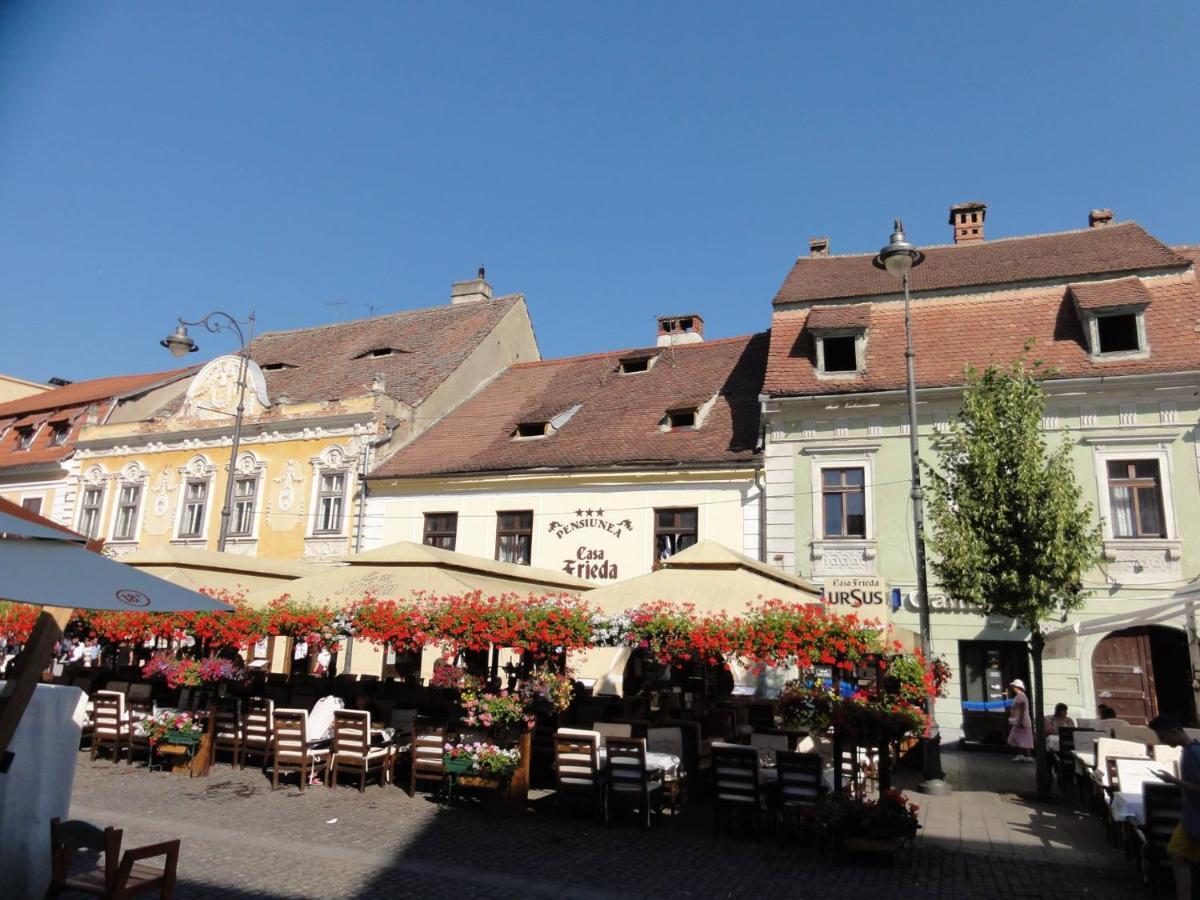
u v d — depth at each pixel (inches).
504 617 431.8
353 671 855.1
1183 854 263.3
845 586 548.7
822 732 391.2
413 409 1000.2
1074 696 654.5
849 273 912.3
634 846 355.9
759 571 480.4
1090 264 770.8
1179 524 645.9
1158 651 659.4
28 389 1620.3
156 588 207.0
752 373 916.0
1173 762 384.8
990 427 513.0
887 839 334.0
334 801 421.4
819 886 307.4
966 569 498.3
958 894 301.3
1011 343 734.5
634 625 409.7
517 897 284.5
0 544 199.2
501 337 1190.9
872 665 390.9
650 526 797.2
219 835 349.7
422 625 441.4
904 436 725.9
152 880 216.4
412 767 434.9
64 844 210.7
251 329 866.8
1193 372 647.8
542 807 423.2
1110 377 666.2
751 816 384.5
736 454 781.9
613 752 393.1
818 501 738.2
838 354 786.8
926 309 793.6
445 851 337.7
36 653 209.2
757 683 712.4
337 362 1203.9
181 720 487.8
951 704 675.4
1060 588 487.5
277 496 983.0
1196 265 805.2
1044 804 468.1
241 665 538.6
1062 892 305.1
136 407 1191.6
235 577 581.3
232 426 1031.6
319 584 502.6
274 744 452.1
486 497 872.9
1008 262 840.9
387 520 912.3
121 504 1103.6
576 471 830.5
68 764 243.6
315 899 274.2
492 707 417.7
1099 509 664.4
